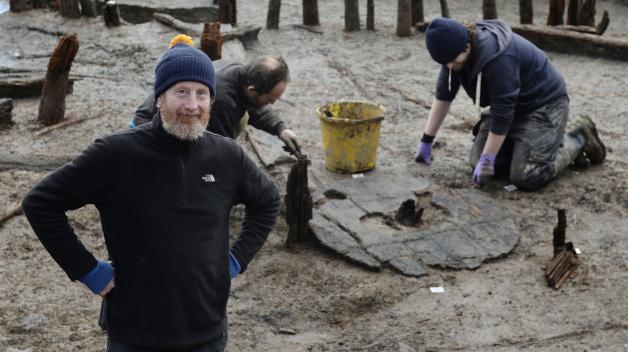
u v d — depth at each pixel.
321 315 3.66
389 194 5.04
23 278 3.81
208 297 2.12
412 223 4.70
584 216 4.84
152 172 2.01
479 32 4.82
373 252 4.23
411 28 10.60
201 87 2.02
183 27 9.37
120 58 8.39
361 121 5.19
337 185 5.18
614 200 5.05
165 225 2.02
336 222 4.58
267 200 2.39
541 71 5.11
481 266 4.18
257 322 3.56
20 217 4.50
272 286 3.93
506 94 4.79
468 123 6.79
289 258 4.25
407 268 4.09
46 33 9.45
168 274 2.02
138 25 9.76
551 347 3.31
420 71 8.56
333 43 9.77
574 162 5.65
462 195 5.08
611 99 7.46
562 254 4.10
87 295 3.70
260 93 3.90
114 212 2.01
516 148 5.23
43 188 1.95
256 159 5.70
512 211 4.91
